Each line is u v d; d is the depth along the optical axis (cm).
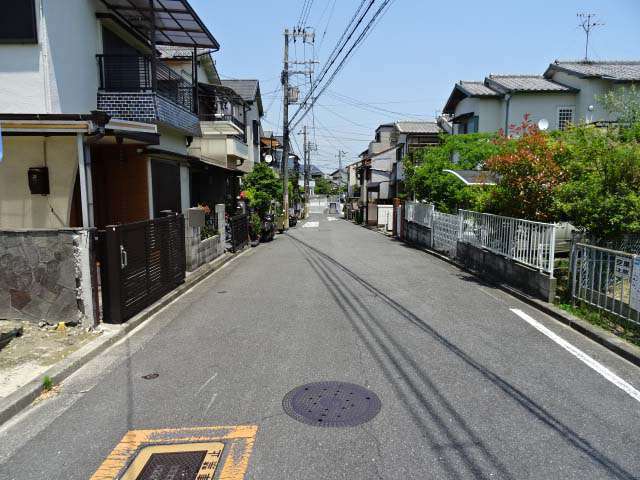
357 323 634
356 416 367
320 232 2539
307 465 303
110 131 678
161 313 716
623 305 570
